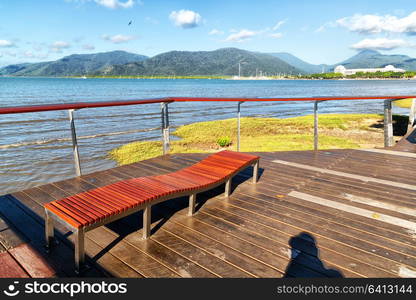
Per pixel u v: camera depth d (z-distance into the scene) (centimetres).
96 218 192
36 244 226
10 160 1006
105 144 1234
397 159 493
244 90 6150
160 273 194
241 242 234
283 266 204
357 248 227
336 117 1936
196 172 313
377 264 208
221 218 276
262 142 1202
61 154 1084
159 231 250
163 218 275
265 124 1691
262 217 279
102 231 248
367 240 239
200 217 278
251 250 223
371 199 323
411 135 779
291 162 473
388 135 680
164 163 461
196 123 1736
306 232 251
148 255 214
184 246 227
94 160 1004
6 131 1488
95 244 228
